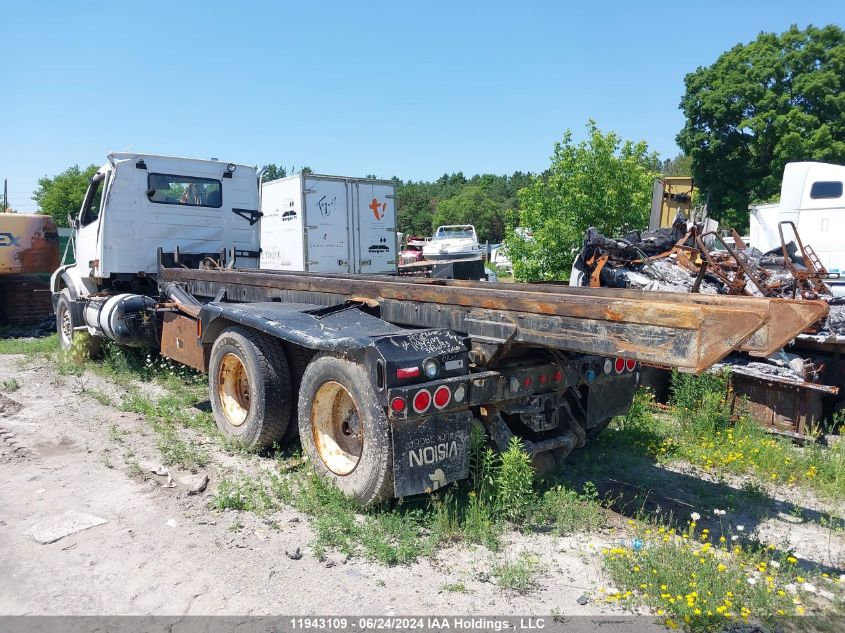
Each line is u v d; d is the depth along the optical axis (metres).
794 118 28.80
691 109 31.56
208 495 4.39
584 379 4.58
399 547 3.62
